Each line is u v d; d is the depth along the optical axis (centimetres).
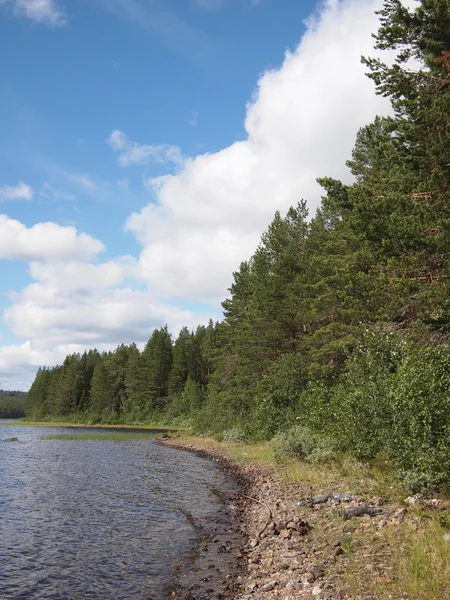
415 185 1510
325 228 3703
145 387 9844
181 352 9506
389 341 1593
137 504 1594
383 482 1272
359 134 2962
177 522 1337
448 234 1274
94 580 877
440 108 1333
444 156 1309
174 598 778
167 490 1873
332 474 1611
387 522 945
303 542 937
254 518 1311
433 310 1492
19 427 8956
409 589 599
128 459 3081
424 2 1429
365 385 1519
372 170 2711
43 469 2498
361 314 2294
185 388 8544
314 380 2786
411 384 1172
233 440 3691
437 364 1205
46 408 12519
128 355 11838
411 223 1374
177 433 5666
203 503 1611
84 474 2323
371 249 1661
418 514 943
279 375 3058
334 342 2500
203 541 1126
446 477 1015
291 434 2230
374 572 689
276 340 3722
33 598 793
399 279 1454
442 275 1395
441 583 602
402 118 1536
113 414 10081
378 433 1365
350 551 814
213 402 4916
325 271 3000
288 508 1279
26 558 1009
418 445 1095
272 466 2206
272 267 4059
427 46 1522
